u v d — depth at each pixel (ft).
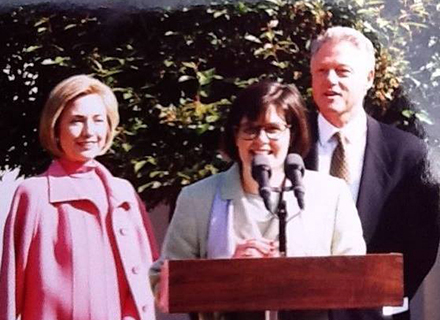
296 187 15.58
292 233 16.63
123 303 19.21
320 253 16.84
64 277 18.95
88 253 19.06
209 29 23.30
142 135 23.11
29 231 18.98
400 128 23.06
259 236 16.84
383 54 23.04
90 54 23.54
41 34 23.70
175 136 23.03
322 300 14.64
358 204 20.08
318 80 19.99
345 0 23.12
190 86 23.31
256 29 23.26
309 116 20.11
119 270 19.21
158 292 17.01
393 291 14.71
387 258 14.71
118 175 22.99
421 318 24.16
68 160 19.38
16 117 24.23
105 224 19.25
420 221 20.33
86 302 18.94
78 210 19.17
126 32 23.49
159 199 22.99
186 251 17.21
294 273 14.60
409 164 20.26
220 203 17.12
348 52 19.86
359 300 14.69
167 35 23.36
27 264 18.98
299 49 23.25
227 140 17.17
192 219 17.17
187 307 14.48
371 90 22.91
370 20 23.16
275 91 16.92
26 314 19.06
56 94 19.26
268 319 14.98
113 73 23.36
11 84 24.13
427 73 23.17
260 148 16.78
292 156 15.81
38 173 24.23
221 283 14.49
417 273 20.53
